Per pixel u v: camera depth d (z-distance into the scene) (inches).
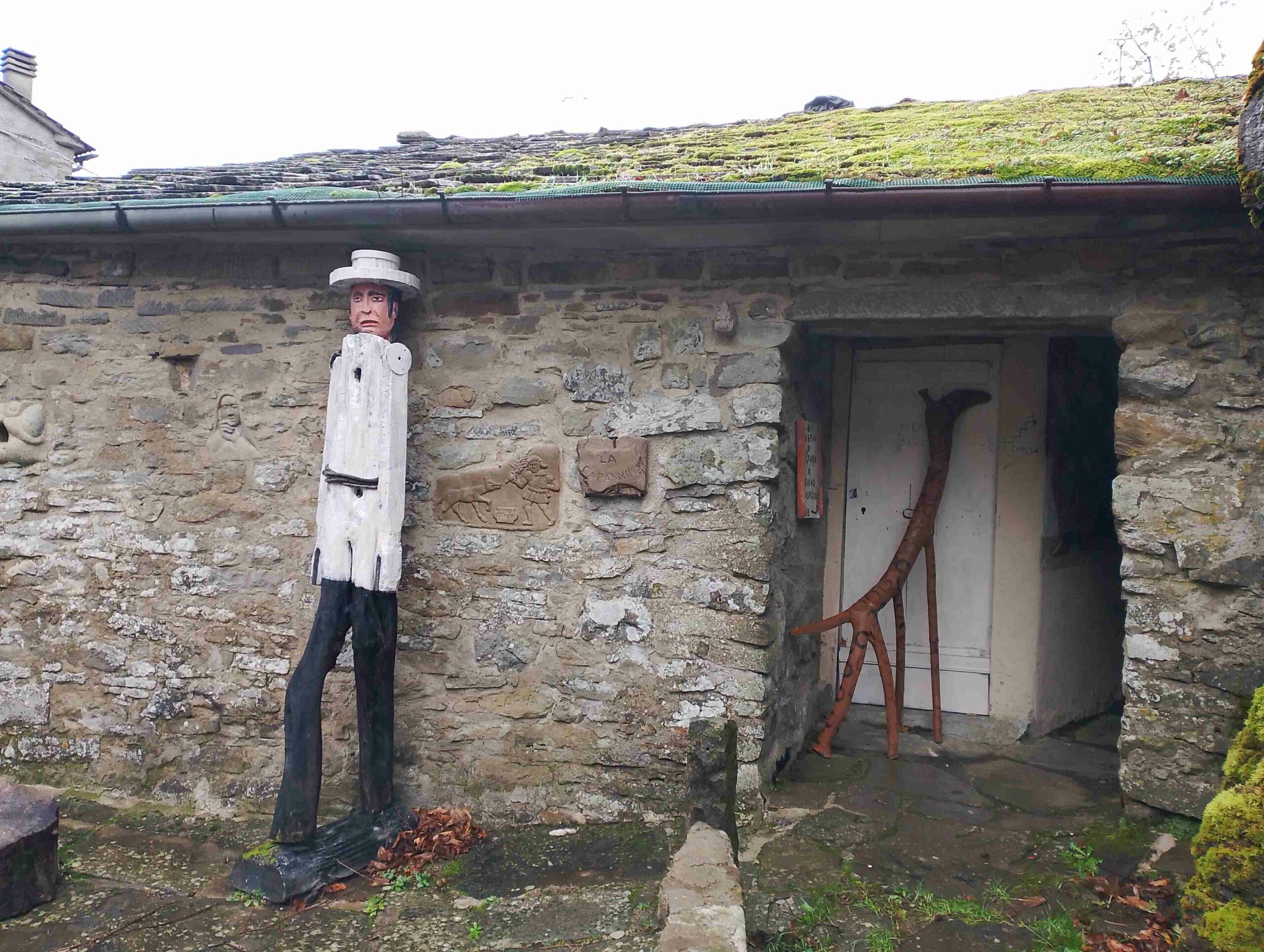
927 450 203.8
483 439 172.9
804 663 192.9
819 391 195.8
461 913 136.3
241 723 181.5
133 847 164.7
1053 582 200.5
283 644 179.5
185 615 183.8
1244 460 140.3
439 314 175.0
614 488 165.0
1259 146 117.5
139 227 163.9
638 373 166.4
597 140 217.3
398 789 174.4
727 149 179.2
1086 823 153.1
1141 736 146.1
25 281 191.5
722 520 161.9
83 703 188.9
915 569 205.3
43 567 190.7
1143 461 145.8
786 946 120.2
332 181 178.2
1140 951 115.2
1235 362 141.3
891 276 157.6
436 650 173.9
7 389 192.4
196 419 184.1
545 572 169.8
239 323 182.1
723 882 105.0
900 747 191.6
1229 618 140.3
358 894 144.6
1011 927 123.4
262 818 177.2
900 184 135.8
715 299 163.6
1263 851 94.7
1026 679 196.7
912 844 147.2
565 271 169.9
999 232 148.6
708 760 121.2
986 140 159.5
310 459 178.9
